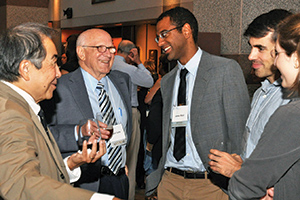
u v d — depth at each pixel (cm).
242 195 131
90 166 227
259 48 177
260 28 174
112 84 263
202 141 229
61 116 229
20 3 1087
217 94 229
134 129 298
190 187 239
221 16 514
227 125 225
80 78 241
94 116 240
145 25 790
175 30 236
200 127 230
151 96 448
